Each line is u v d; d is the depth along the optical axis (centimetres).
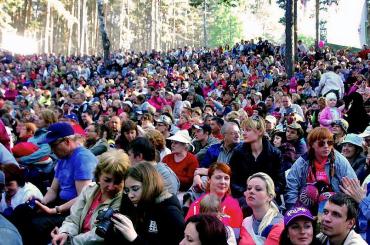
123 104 1444
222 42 10106
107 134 895
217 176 529
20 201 568
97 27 7288
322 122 1070
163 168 573
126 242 389
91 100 1752
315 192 559
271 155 610
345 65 2452
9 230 318
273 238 455
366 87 1513
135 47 9738
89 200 467
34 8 6712
